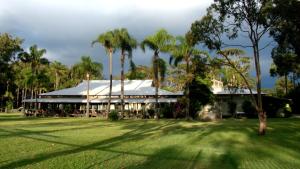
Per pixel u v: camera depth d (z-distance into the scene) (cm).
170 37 4766
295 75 4800
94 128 2908
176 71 4759
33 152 1380
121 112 4991
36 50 6631
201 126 3181
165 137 2139
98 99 6006
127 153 1408
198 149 1574
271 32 2439
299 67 3206
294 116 5356
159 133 2436
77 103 6306
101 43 5138
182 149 1565
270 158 1362
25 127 2959
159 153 1426
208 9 2492
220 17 2470
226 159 1309
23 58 6675
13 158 1216
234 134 2352
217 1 2445
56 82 9100
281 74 3434
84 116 5675
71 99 6200
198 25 2519
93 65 5862
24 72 7625
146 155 1363
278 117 5069
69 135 2211
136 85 6319
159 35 4775
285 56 2867
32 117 5291
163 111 5300
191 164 1178
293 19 2309
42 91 9175
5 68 6681
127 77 7912
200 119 4644
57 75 9112
